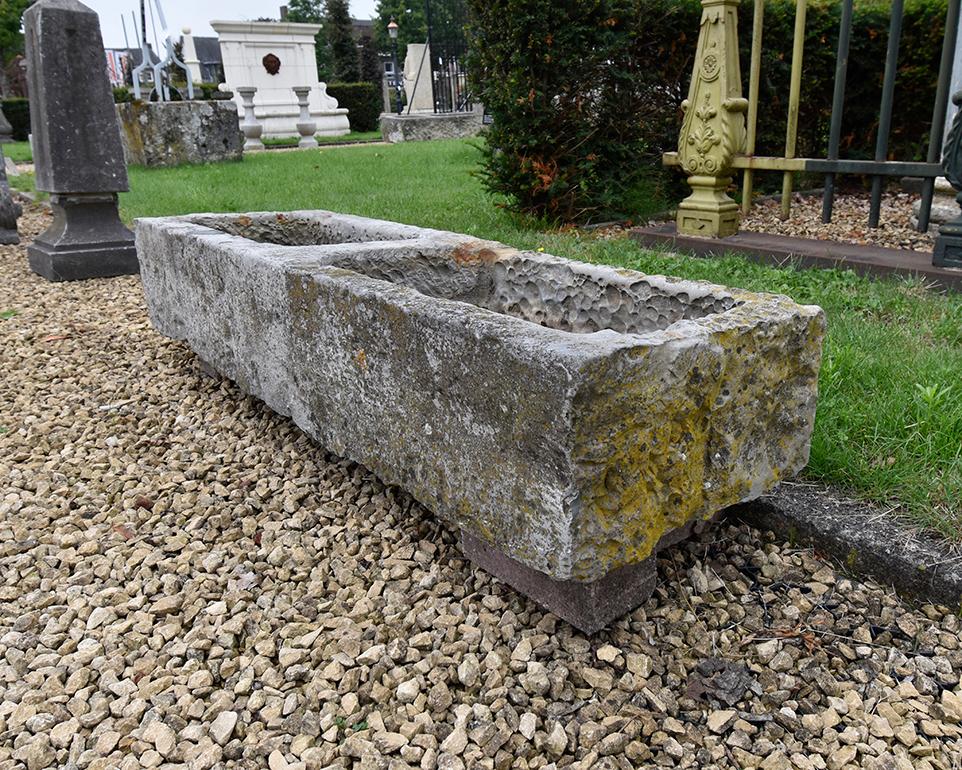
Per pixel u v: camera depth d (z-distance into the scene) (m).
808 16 7.42
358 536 2.52
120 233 6.32
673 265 4.97
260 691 1.90
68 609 2.25
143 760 1.72
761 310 2.10
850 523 2.27
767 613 2.11
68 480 3.00
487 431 1.89
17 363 4.30
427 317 2.01
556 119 6.29
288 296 2.62
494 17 6.15
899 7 5.01
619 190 6.74
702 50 5.40
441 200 7.73
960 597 2.03
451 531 2.47
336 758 1.72
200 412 3.53
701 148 5.55
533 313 3.13
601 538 1.78
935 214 5.96
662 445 1.85
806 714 1.80
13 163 14.01
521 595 2.16
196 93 20.19
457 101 20.48
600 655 1.93
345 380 2.43
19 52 31.84
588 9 6.11
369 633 2.06
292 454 3.04
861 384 2.98
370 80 36.12
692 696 1.85
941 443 2.52
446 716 1.82
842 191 8.35
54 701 1.90
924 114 7.93
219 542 2.55
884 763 1.66
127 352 4.41
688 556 2.32
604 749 1.70
